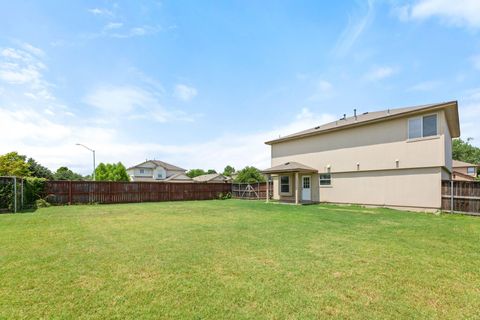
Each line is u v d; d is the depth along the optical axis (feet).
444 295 10.53
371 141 46.32
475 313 9.15
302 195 58.70
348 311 9.21
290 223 27.58
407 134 41.65
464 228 24.80
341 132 51.26
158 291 10.70
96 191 55.57
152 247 17.54
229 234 21.81
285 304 9.68
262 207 45.75
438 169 38.32
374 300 10.05
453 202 36.40
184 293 10.53
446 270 13.32
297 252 16.38
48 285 11.21
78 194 53.47
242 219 30.68
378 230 23.63
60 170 137.80
